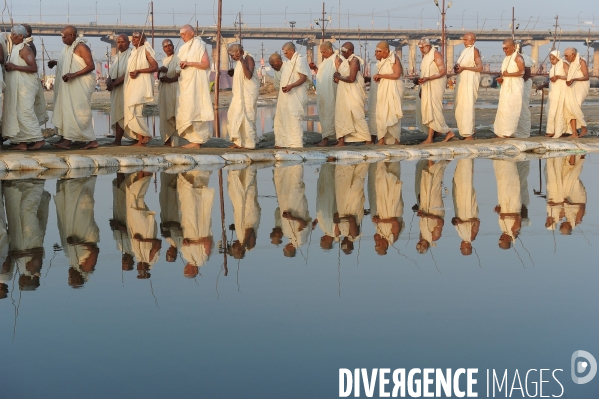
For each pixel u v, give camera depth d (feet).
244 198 29.01
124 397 11.16
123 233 22.41
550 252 20.29
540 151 47.75
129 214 25.43
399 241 21.62
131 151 41.70
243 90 44.37
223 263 19.01
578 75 52.65
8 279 17.44
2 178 33.60
